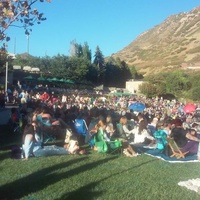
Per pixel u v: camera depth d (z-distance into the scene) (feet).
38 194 23.70
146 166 34.65
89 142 44.37
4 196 23.02
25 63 266.36
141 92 249.55
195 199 24.53
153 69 474.90
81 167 32.37
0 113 68.03
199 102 226.99
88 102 106.11
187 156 40.96
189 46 535.60
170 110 109.50
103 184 27.09
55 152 37.45
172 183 28.50
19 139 45.39
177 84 252.42
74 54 351.05
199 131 62.03
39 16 17.35
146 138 47.70
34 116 40.75
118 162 35.65
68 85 240.12
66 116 53.83
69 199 22.94
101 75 313.12
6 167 30.76
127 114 64.23
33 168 30.78
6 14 16.20
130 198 23.93
